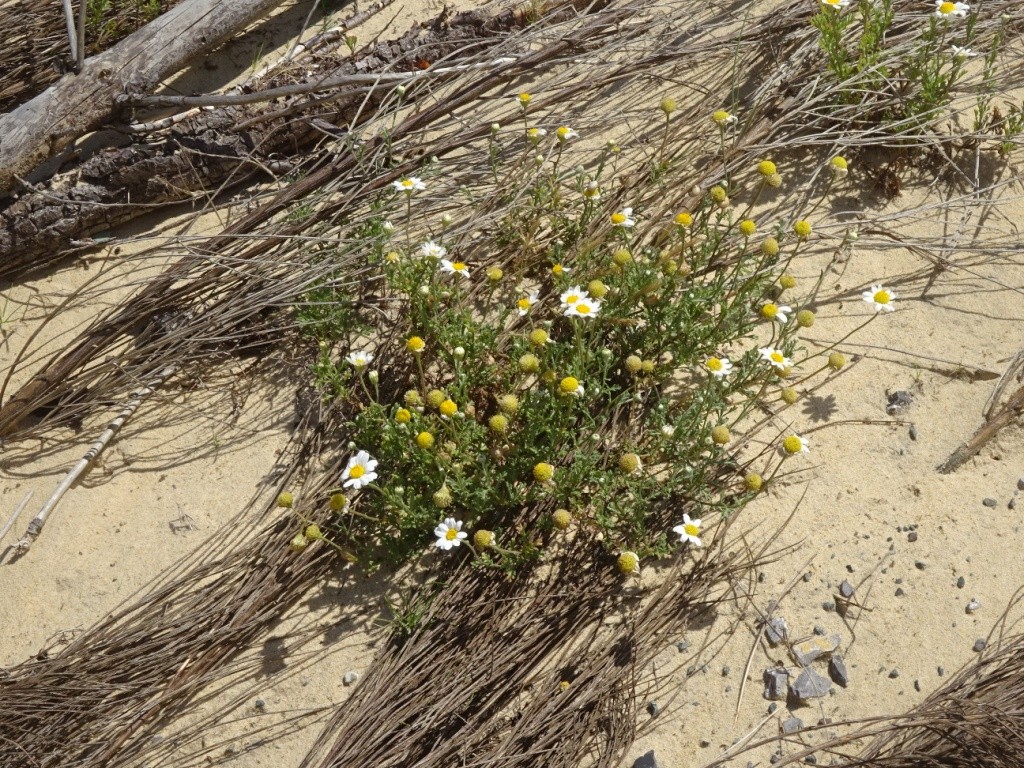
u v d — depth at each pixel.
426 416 0.66
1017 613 0.60
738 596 0.62
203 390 0.74
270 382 0.74
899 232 0.78
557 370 0.66
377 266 0.74
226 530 0.66
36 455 0.71
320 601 0.63
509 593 0.61
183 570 0.65
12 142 0.80
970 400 0.69
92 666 0.59
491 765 0.54
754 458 0.67
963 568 0.62
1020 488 0.65
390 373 0.71
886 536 0.63
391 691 0.57
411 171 0.82
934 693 0.56
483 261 0.77
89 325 0.78
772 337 0.73
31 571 0.66
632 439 0.67
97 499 0.69
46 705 0.58
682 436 0.63
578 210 0.79
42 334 0.78
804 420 0.69
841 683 0.58
